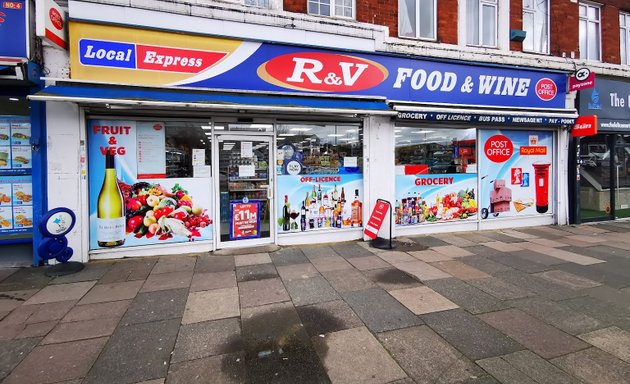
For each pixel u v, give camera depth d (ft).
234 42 19.74
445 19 25.16
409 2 24.99
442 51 24.06
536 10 28.50
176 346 10.29
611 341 10.61
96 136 18.49
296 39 20.76
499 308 12.87
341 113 20.49
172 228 19.67
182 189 19.77
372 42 22.43
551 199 28.71
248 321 11.82
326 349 10.15
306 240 22.11
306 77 21.21
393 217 23.81
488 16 27.32
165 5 18.34
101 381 8.71
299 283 15.28
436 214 25.23
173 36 18.62
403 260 18.72
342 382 8.71
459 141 25.71
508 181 27.20
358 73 22.26
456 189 25.70
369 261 18.53
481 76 25.32
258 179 21.31
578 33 29.55
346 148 22.85
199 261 18.48
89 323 11.69
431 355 9.84
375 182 23.09
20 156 17.71
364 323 11.68
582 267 17.65
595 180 30.53
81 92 16.21
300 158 21.97
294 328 11.34
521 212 27.71
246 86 20.08
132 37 17.99
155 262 18.28
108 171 18.57
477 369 9.20
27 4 16.35
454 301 13.46
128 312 12.50
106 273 16.58
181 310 12.65
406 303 13.24
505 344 10.41
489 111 24.62
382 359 9.65
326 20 21.35
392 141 23.40
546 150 28.35
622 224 29.30
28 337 10.79
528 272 16.84
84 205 18.03
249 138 20.97
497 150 26.78
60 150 17.57
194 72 19.10
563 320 11.96
